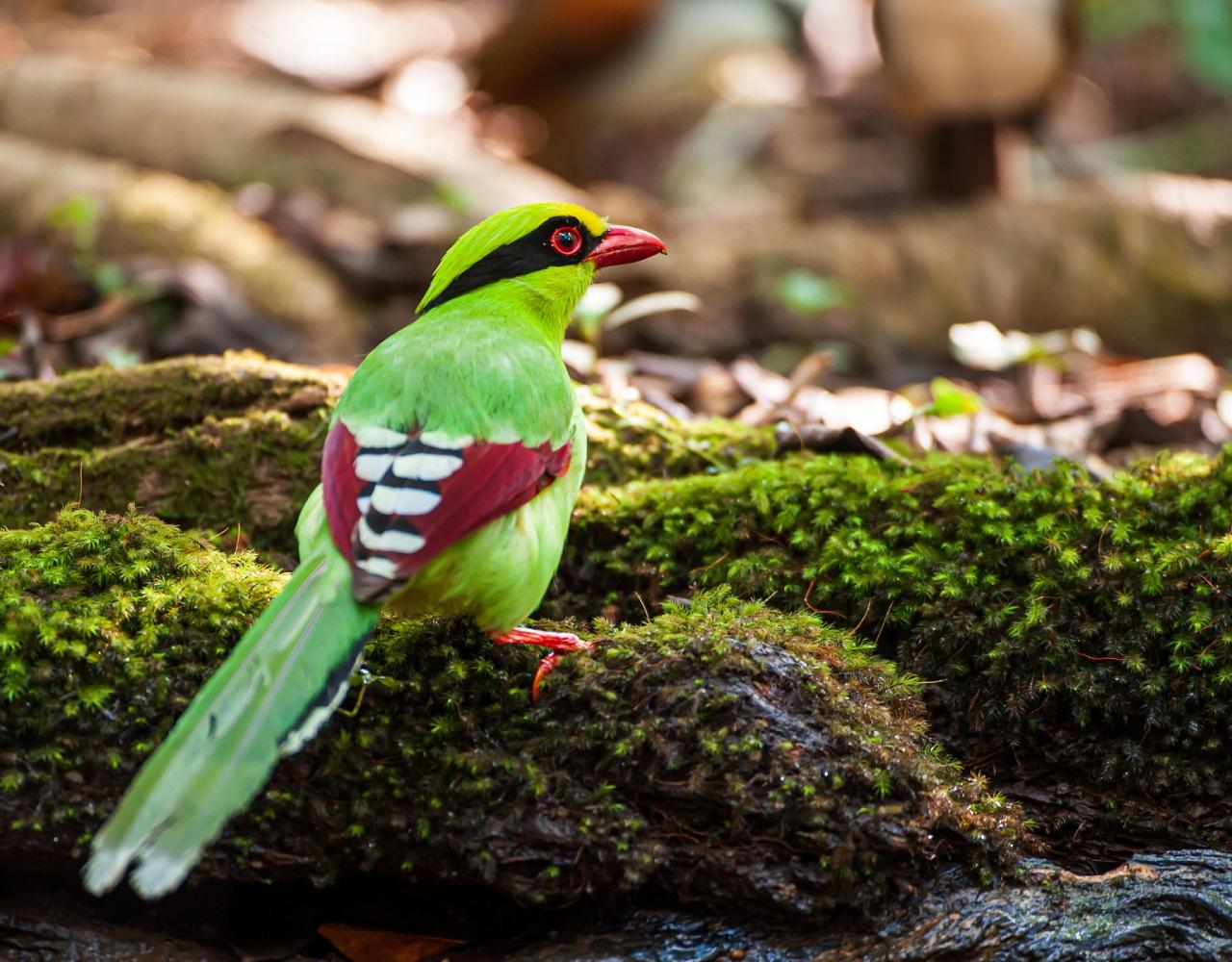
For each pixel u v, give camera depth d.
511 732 6.85
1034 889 6.64
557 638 7.15
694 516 8.66
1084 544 8.09
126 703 6.71
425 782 6.73
